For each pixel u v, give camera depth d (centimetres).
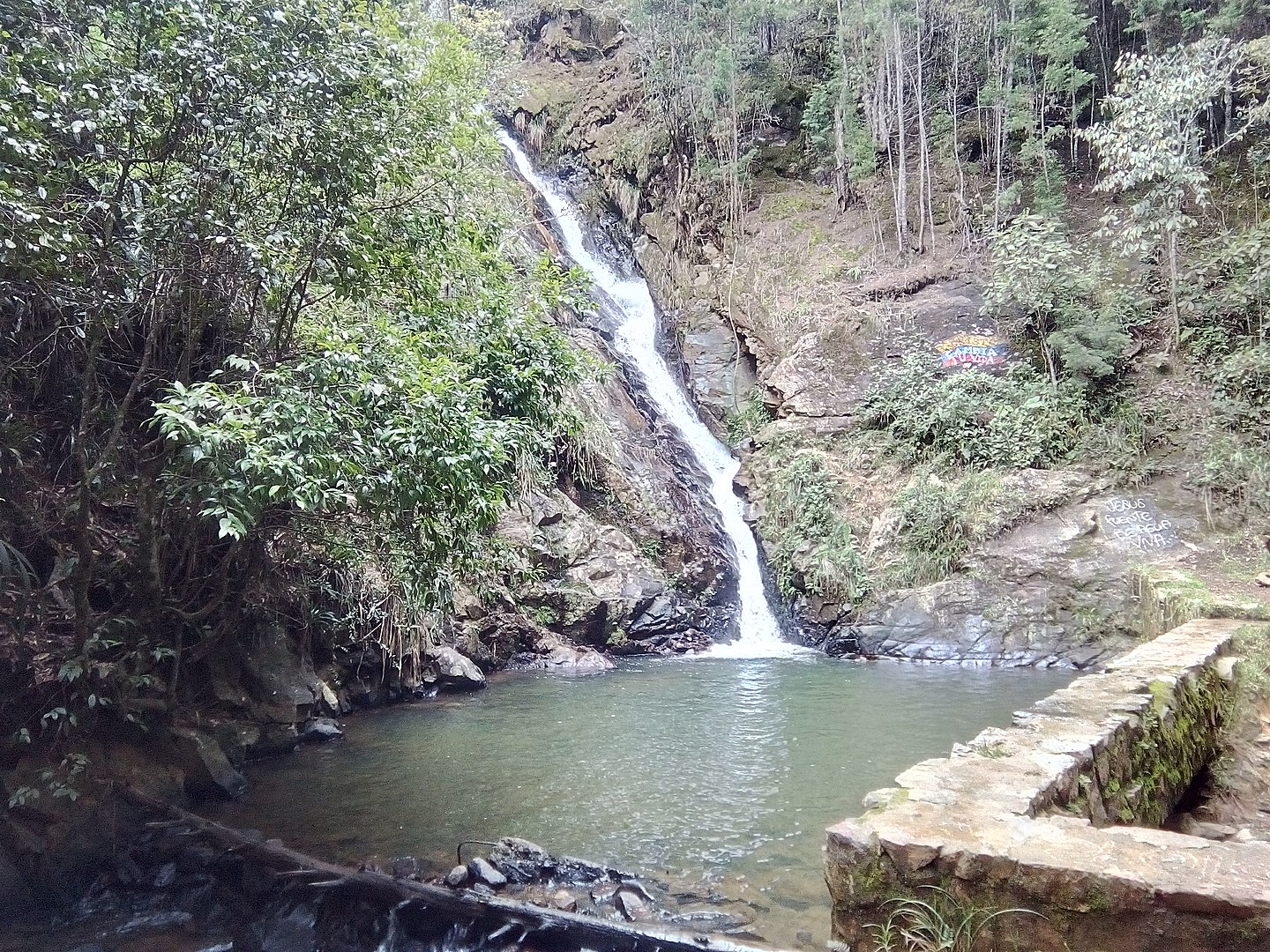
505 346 757
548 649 1171
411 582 668
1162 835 271
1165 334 1316
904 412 1398
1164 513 1148
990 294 1412
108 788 561
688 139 2088
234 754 689
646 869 489
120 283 526
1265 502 1091
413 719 862
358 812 595
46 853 515
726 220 1953
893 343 1525
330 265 579
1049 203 1521
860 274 1688
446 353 713
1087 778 358
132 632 602
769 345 1670
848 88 1841
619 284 2067
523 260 1426
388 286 678
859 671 1098
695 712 873
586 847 523
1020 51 1672
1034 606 1138
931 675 1052
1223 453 1151
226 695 723
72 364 607
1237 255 1288
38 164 463
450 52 919
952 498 1252
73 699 555
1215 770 518
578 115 2372
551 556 1236
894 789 321
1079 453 1248
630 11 2217
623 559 1305
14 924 482
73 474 598
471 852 520
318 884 484
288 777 679
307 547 769
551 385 771
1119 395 1289
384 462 510
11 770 533
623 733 793
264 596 777
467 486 550
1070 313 1323
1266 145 1411
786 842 525
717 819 566
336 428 490
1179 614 762
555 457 1344
